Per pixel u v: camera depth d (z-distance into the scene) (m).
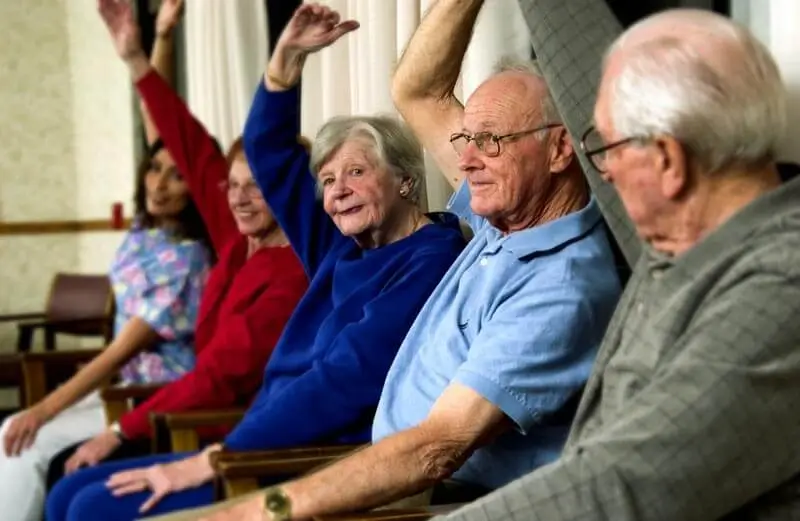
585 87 1.39
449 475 1.40
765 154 1.02
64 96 5.08
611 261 1.46
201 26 3.92
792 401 0.93
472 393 1.38
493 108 1.50
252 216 2.33
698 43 1.01
